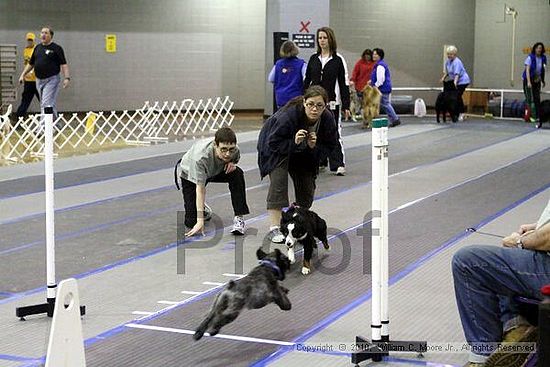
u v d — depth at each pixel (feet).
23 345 15.83
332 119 23.08
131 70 71.10
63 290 12.16
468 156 43.80
